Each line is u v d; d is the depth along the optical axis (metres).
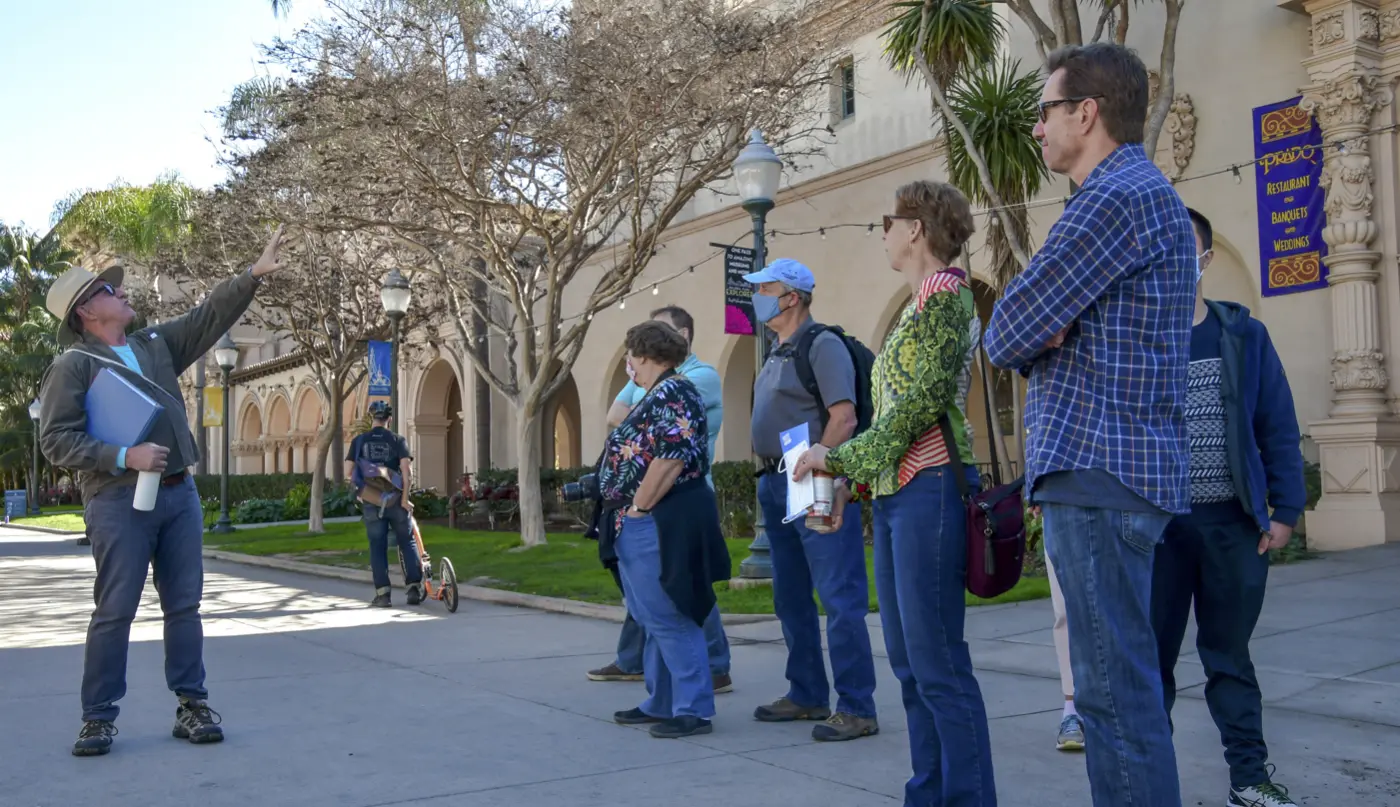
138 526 4.71
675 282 21.88
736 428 20.77
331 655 7.25
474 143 13.85
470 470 27.94
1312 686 5.44
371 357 17.67
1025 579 10.02
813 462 3.47
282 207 15.79
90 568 15.70
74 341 4.90
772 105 15.14
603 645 7.64
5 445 44.81
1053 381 2.44
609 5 14.23
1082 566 2.37
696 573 4.76
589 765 4.38
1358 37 12.04
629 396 6.18
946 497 3.21
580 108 13.58
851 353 4.52
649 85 13.48
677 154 15.59
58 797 3.99
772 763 4.37
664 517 4.78
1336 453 11.91
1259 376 3.67
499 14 14.21
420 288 21.70
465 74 14.27
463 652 7.35
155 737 4.91
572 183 15.41
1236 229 13.27
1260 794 3.57
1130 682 2.34
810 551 4.77
